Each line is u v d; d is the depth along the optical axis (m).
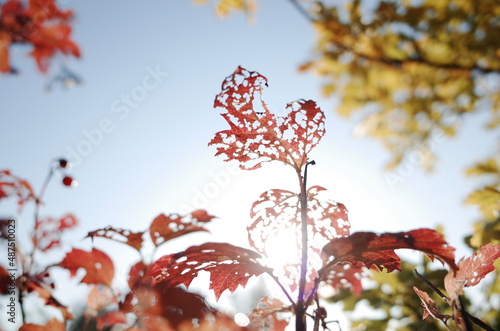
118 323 0.30
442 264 0.41
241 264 0.42
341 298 0.80
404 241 0.37
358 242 0.38
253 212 0.44
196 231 0.37
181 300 0.33
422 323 0.72
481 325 0.39
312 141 0.44
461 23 1.27
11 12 0.43
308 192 0.44
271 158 0.45
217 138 0.45
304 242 0.40
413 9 1.29
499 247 0.40
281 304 0.43
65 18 0.44
